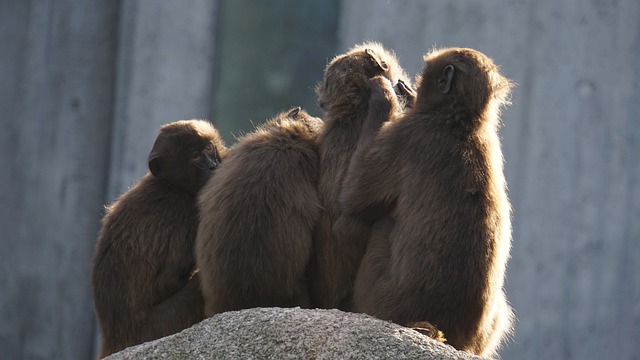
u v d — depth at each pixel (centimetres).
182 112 2170
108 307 1176
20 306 2180
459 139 1074
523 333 1922
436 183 1049
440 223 1035
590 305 1911
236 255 1075
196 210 1196
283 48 2278
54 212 2177
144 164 2155
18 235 2186
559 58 1922
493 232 1045
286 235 1077
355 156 1091
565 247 1919
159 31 2164
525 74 1938
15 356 2177
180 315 1166
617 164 1906
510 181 1941
